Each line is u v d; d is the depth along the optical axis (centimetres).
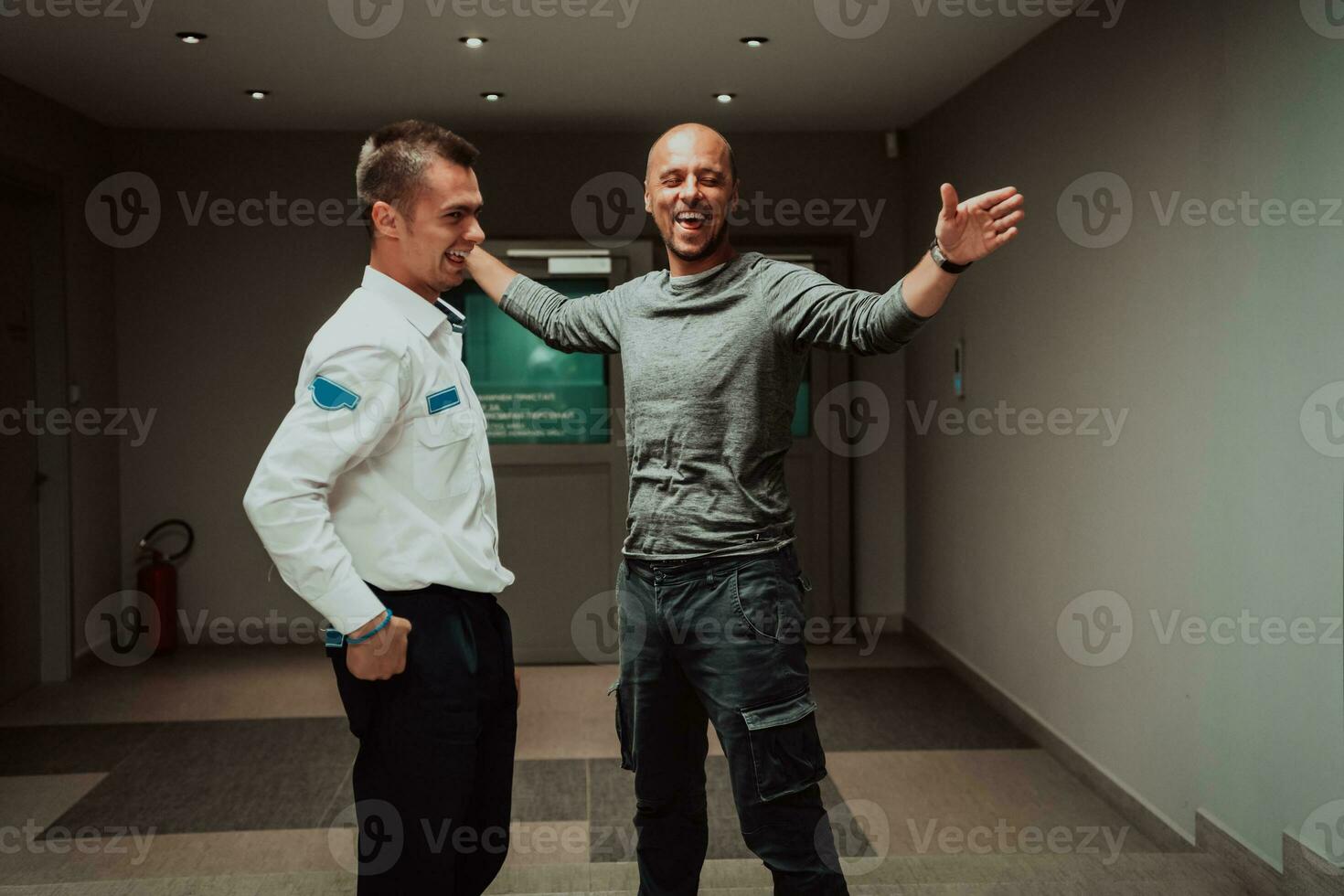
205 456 573
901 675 511
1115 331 345
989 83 453
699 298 198
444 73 448
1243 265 273
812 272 193
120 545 568
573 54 421
